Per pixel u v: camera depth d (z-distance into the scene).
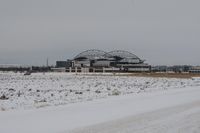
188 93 30.28
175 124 12.67
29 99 24.02
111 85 45.56
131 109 17.59
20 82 52.31
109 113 15.94
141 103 20.73
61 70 142.62
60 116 14.77
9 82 52.41
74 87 40.25
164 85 47.72
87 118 14.26
